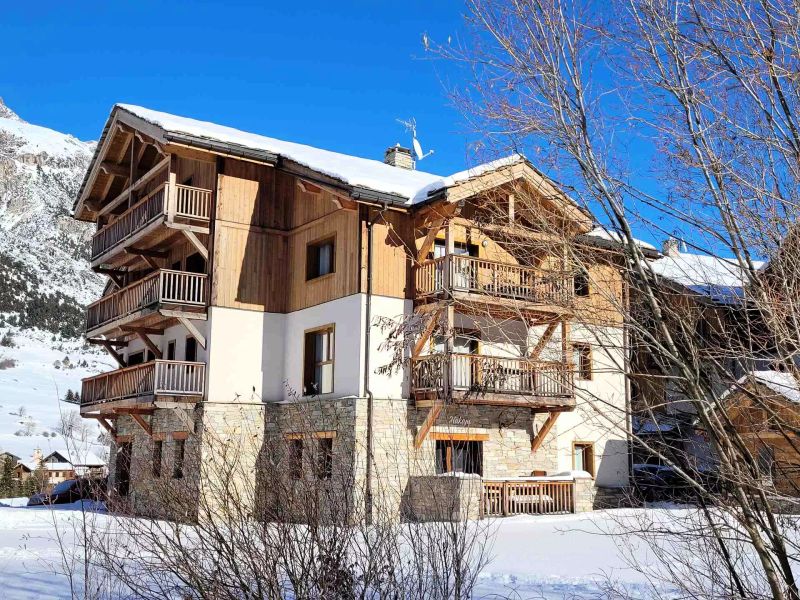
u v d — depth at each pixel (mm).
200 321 20719
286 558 5391
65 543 13328
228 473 5859
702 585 6184
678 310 5031
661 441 5246
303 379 20141
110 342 25938
